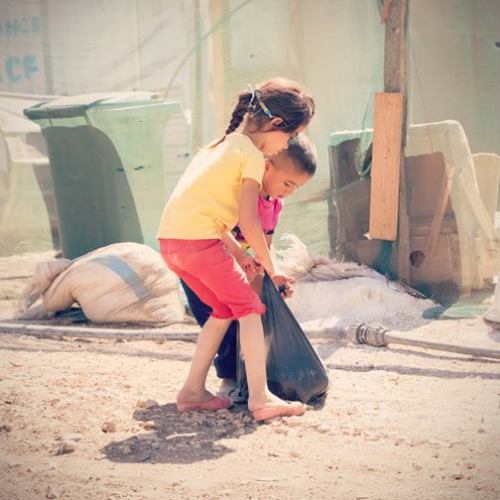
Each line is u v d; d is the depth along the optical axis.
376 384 13.47
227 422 11.74
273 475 9.70
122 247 19.06
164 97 20.77
